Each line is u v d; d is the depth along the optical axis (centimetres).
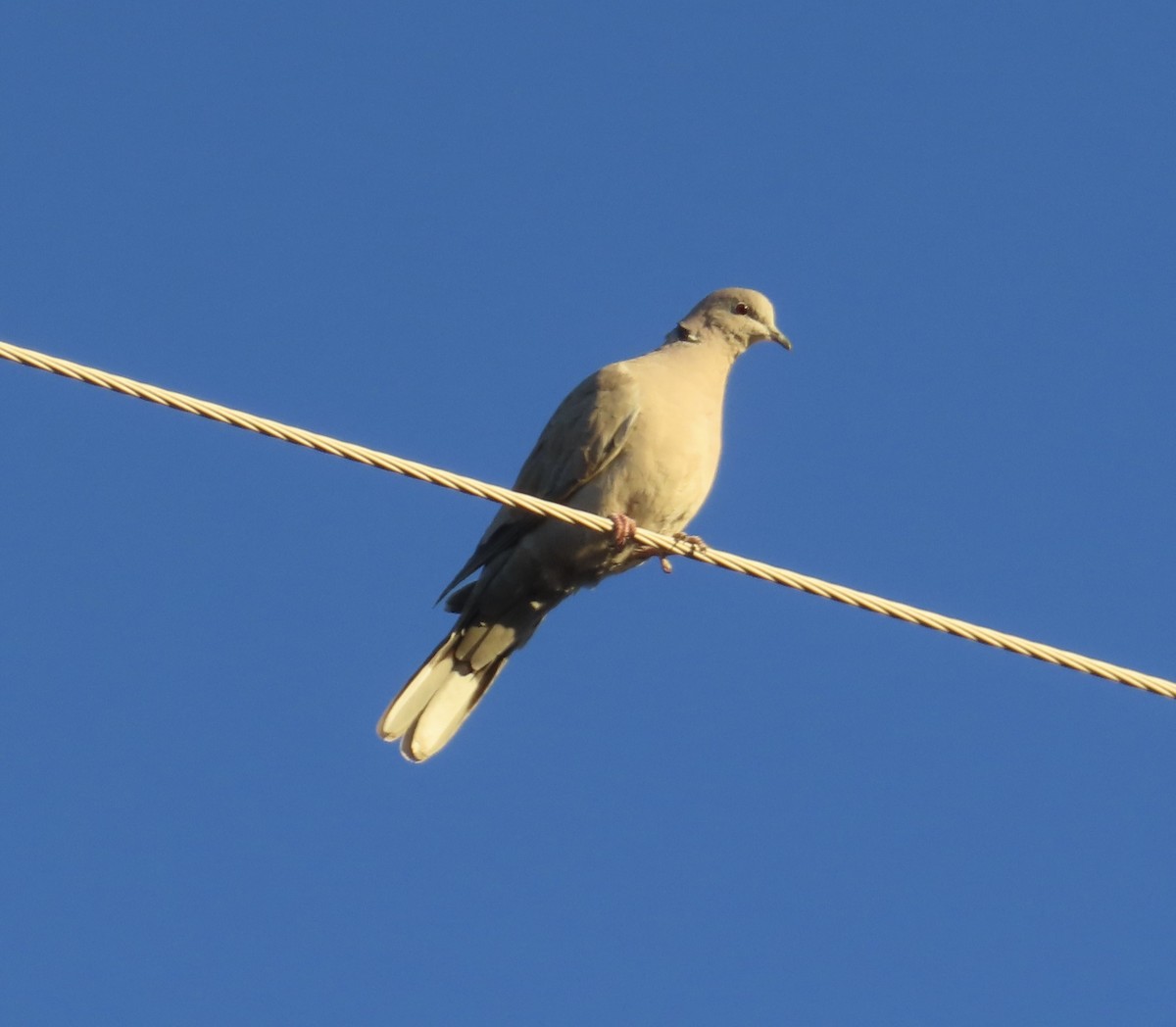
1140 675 1015
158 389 923
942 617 1024
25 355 891
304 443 969
